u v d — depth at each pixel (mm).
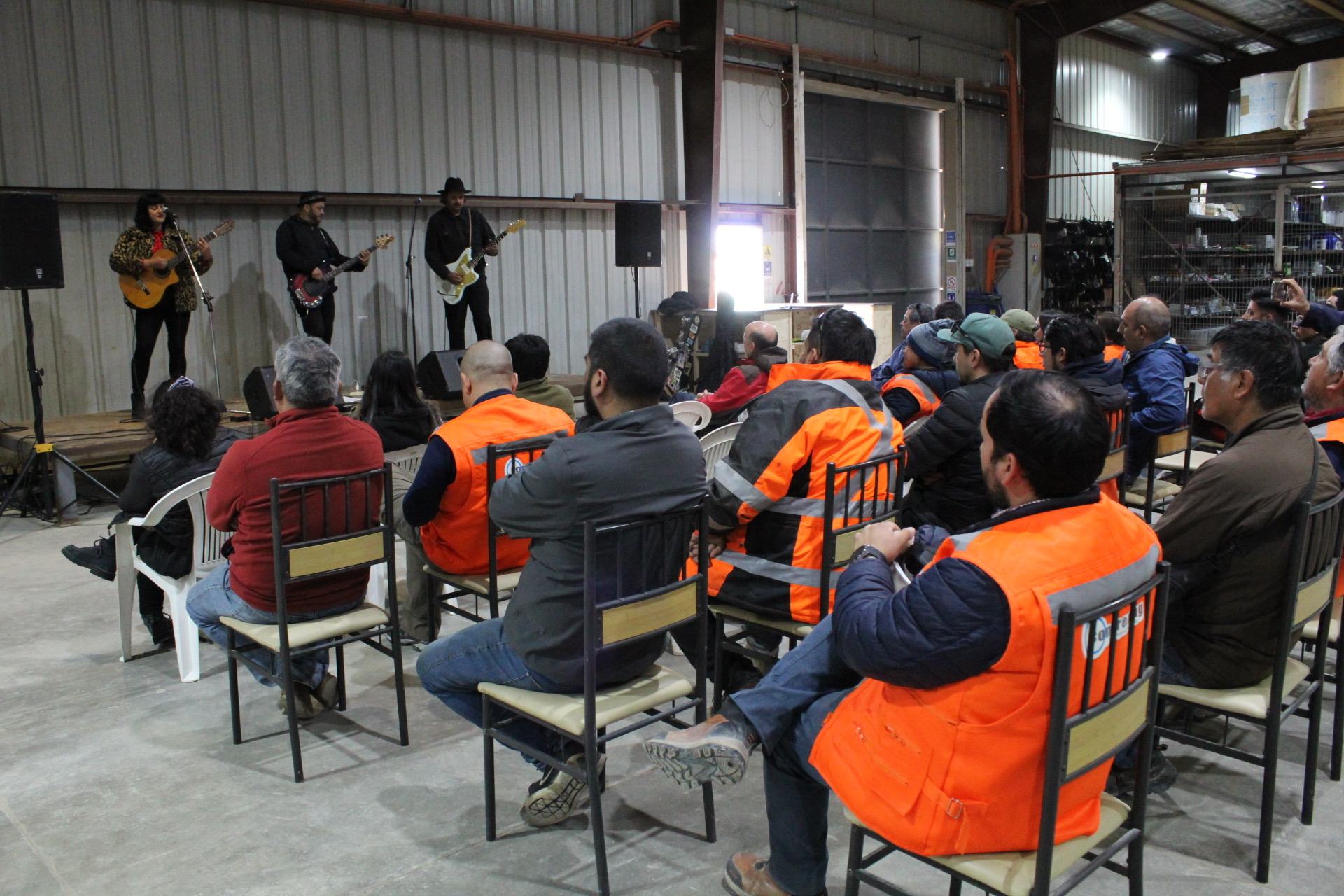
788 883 2037
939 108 13008
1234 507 2199
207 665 3574
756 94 10914
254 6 7191
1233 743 2902
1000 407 1586
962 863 1609
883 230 12680
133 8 6656
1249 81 13328
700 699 2385
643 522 2148
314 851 2404
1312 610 2287
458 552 3051
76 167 6520
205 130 7035
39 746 2961
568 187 9227
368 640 2906
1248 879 2248
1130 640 1645
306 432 2744
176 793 2682
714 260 10133
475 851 2398
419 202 8086
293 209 7504
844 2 11703
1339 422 2652
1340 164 11141
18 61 6250
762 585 2688
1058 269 14523
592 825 2162
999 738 1532
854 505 2643
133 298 6195
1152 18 15555
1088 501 1595
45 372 6551
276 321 7500
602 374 2186
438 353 6844
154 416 3373
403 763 2844
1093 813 1719
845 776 1722
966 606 1485
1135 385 4242
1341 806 2549
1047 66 14219
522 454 2982
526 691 2289
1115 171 12234
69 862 2373
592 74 9328
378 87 7891
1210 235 12008
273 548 2645
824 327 2836
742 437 2629
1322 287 11148
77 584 4531
